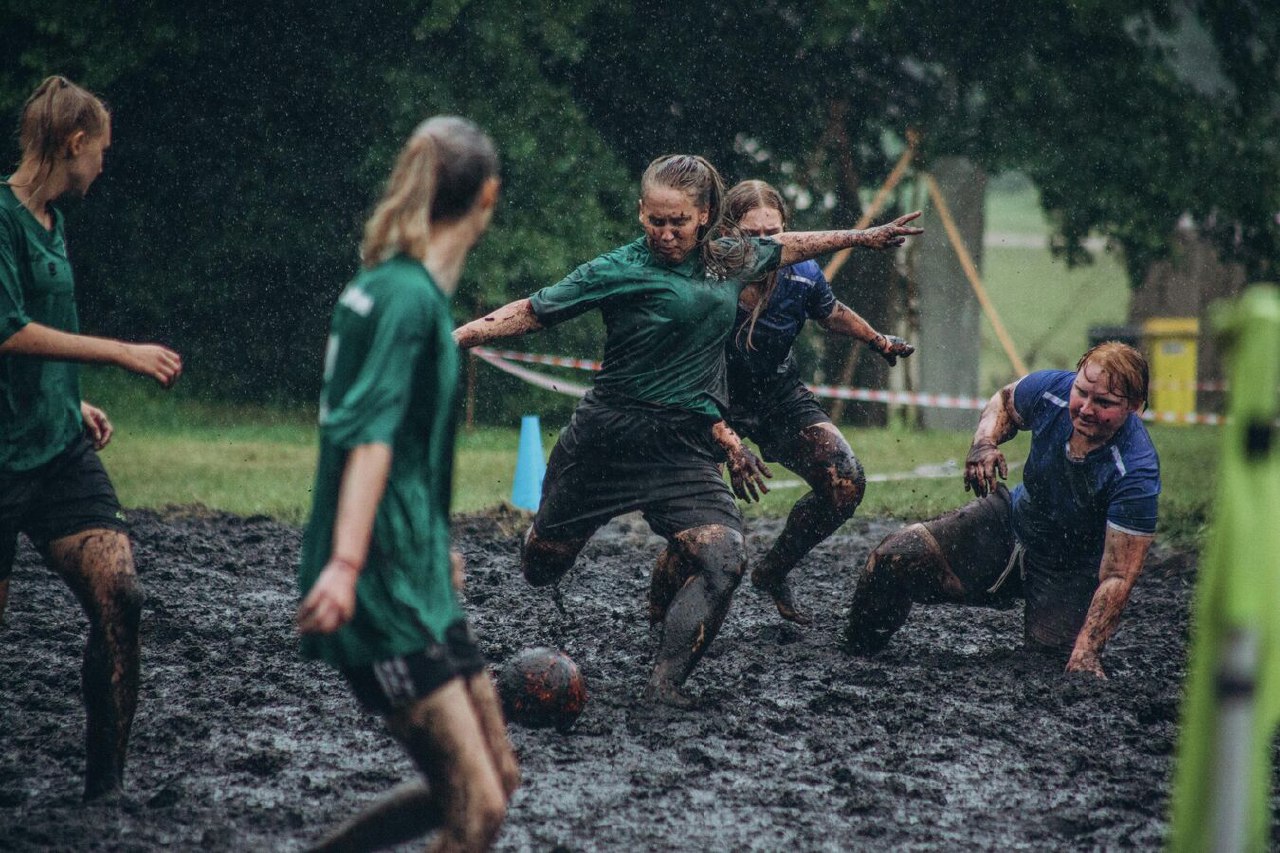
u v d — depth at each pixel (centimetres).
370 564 625
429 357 626
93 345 809
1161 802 899
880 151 4266
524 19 3709
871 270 4166
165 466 2720
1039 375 1233
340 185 3831
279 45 3734
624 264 1068
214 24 3700
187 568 1638
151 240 3847
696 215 1043
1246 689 481
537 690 992
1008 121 4047
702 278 1071
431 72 3731
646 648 1277
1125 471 1170
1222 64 4253
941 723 1057
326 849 652
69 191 848
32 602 1438
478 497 2378
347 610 589
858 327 1361
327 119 3788
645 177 1053
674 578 1200
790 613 1395
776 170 4156
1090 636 1181
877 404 4266
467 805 618
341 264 3916
